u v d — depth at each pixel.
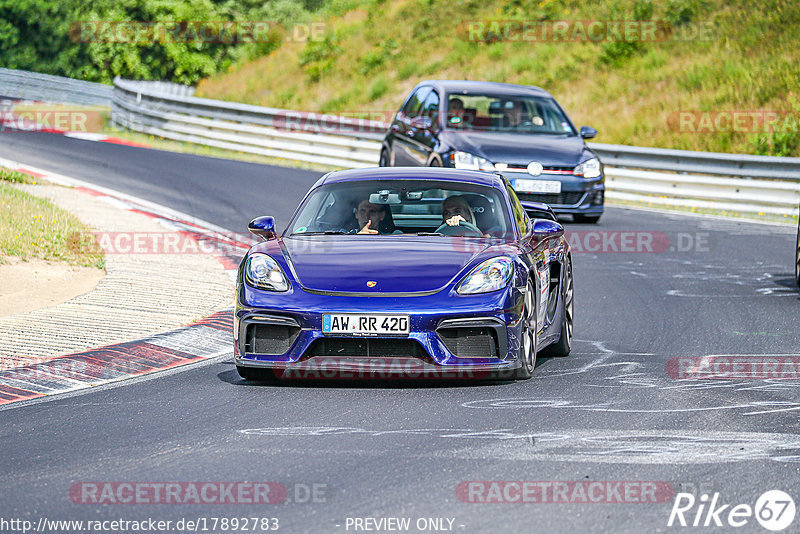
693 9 111.12
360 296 24.16
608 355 29.19
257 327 24.66
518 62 112.12
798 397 23.72
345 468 18.02
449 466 18.11
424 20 126.94
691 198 69.56
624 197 72.50
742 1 109.56
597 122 95.69
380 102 113.38
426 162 55.47
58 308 33.00
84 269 39.38
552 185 52.97
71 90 119.94
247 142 87.50
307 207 28.81
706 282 42.06
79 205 53.34
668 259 47.69
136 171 69.88
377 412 22.12
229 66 143.12
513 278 24.97
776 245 52.41
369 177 29.52
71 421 21.55
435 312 23.89
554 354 29.30
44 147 80.25
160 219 52.12
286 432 20.48
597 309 36.53
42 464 18.38
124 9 147.25
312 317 23.97
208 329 31.31
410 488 16.86
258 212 56.34
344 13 140.62
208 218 53.91
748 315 35.25
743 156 68.19
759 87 93.44
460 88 58.22
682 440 19.84
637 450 19.12
